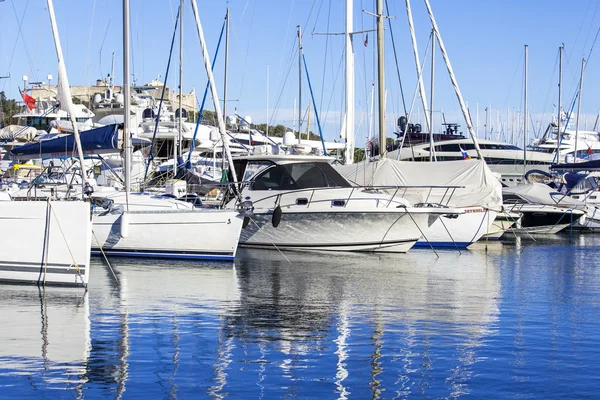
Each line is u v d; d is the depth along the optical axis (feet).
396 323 34.40
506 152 150.82
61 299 38.24
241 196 61.93
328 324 33.91
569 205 97.04
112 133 53.78
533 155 152.76
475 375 26.30
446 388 24.86
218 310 36.68
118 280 45.27
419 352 29.14
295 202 63.26
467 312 37.52
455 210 64.49
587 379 26.00
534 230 97.71
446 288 45.65
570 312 37.99
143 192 61.26
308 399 23.59
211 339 30.66
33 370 25.91
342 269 53.26
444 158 150.61
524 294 43.91
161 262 53.62
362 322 34.47
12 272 41.70
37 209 41.19
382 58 73.67
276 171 64.75
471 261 62.28
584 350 29.84
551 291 45.27
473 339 31.42
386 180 69.10
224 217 54.19
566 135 179.32
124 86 53.93
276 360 27.73
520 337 31.99
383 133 73.46
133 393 23.80
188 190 72.43
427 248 73.92
